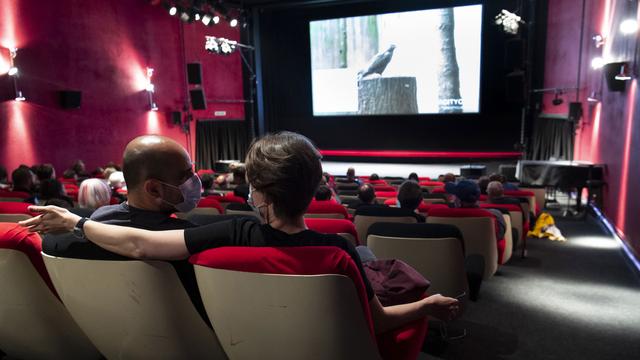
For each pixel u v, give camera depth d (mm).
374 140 16031
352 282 1176
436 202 5160
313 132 16578
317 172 1312
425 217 3713
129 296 1380
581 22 10055
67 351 1835
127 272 1344
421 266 2664
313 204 3387
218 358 1515
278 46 16172
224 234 1311
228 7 14672
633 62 6227
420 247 2619
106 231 1330
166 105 13469
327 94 15516
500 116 14367
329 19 15094
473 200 3926
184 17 11992
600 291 4203
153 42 12883
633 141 6031
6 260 1561
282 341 1255
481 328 3311
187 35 14062
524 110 12930
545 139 12633
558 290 4211
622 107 6848
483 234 3398
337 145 16469
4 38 8766
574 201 9836
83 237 1374
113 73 11562
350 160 16562
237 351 1335
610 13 8047
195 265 1268
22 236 1547
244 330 1280
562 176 8383
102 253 1353
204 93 14078
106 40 11312
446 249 2594
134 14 12211
